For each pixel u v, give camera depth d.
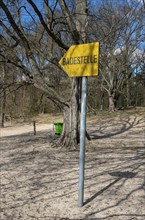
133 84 41.72
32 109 36.41
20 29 10.11
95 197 5.15
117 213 4.36
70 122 11.16
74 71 4.54
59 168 7.83
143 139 13.68
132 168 7.46
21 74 11.56
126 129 18.50
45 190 5.76
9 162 9.12
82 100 4.51
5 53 10.30
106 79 31.78
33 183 6.34
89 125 22.39
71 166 8.02
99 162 8.47
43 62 12.75
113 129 18.92
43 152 10.74
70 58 4.59
